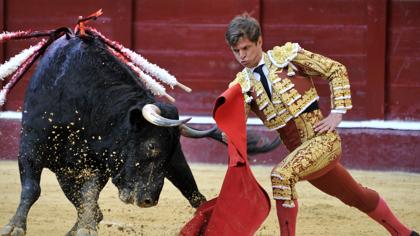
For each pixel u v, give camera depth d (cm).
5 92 1112
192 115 2002
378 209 971
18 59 1089
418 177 1811
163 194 1525
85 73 1021
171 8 2009
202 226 921
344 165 1917
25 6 2058
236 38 870
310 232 1194
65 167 1042
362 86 1938
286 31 1973
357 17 1942
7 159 2017
